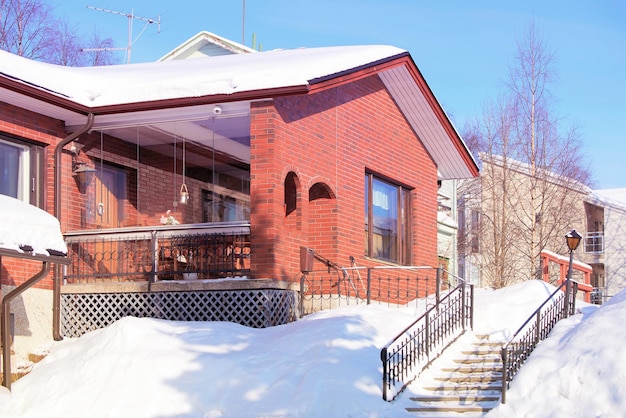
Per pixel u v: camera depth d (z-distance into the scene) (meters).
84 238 16.92
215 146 17.70
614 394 10.95
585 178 45.16
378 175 20.09
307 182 17.08
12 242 12.97
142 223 18.59
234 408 12.30
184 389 12.84
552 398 11.44
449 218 31.89
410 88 20.34
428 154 22.53
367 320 14.71
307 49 22.58
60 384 13.70
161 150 18.58
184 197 17.62
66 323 16.56
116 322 14.91
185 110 16.36
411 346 13.56
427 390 13.14
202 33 31.62
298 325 14.59
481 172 37.84
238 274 16.28
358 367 12.76
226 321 15.41
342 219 18.31
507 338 15.20
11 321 15.60
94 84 17.09
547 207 36.03
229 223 16.00
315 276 17.86
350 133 18.86
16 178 16.52
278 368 13.00
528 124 36.53
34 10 38.00
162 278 16.88
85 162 17.73
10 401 13.53
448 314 15.21
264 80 15.49
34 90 15.41
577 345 12.05
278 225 15.84
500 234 36.41
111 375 13.48
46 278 16.47
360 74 17.58
